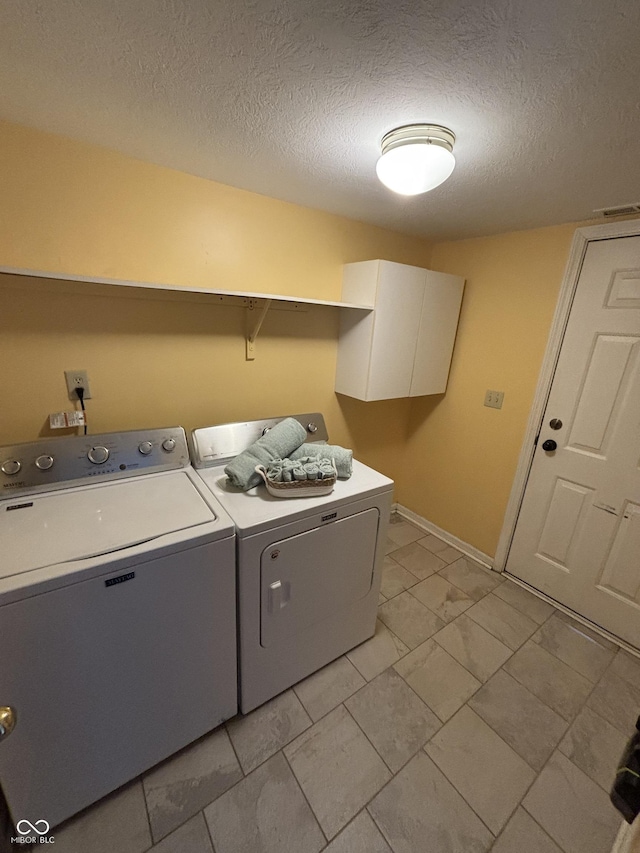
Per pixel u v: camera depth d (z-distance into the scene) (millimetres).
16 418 1323
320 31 709
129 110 1021
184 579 1098
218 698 1295
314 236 1843
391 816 1127
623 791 746
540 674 1621
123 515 1170
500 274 2062
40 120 1097
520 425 2092
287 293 1832
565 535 1977
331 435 2285
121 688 1069
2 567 915
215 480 1465
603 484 1811
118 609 1006
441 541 2602
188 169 1410
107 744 1091
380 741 1329
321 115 1003
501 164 1199
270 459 1480
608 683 1591
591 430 1821
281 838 1071
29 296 1265
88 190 1279
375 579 1646
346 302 1941
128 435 1403
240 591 1229
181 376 1633
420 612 1946
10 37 744
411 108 942
